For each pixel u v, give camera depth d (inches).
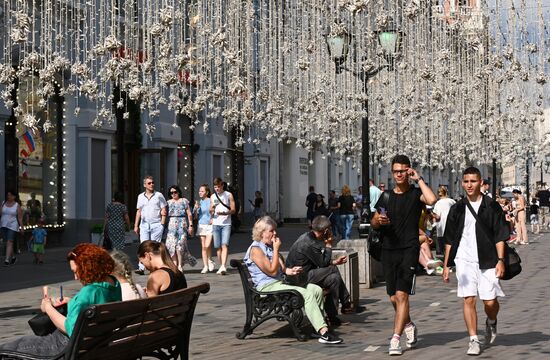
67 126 1183.6
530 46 650.8
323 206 1439.5
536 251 1202.6
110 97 722.2
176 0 691.4
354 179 2506.2
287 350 435.2
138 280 771.4
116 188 1307.8
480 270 425.1
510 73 667.4
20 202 1087.0
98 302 303.0
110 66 608.7
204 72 730.8
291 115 958.4
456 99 1036.5
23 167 1104.2
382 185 1278.3
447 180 2647.6
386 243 428.8
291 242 1347.2
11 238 970.1
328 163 2277.3
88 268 306.8
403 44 733.3
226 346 448.5
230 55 609.9
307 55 767.7
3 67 609.3
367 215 766.5
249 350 436.1
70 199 1190.9
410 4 633.6
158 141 1395.2
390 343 436.1
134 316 294.7
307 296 460.4
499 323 519.5
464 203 430.0
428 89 1049.5
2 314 569.0
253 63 831.1
